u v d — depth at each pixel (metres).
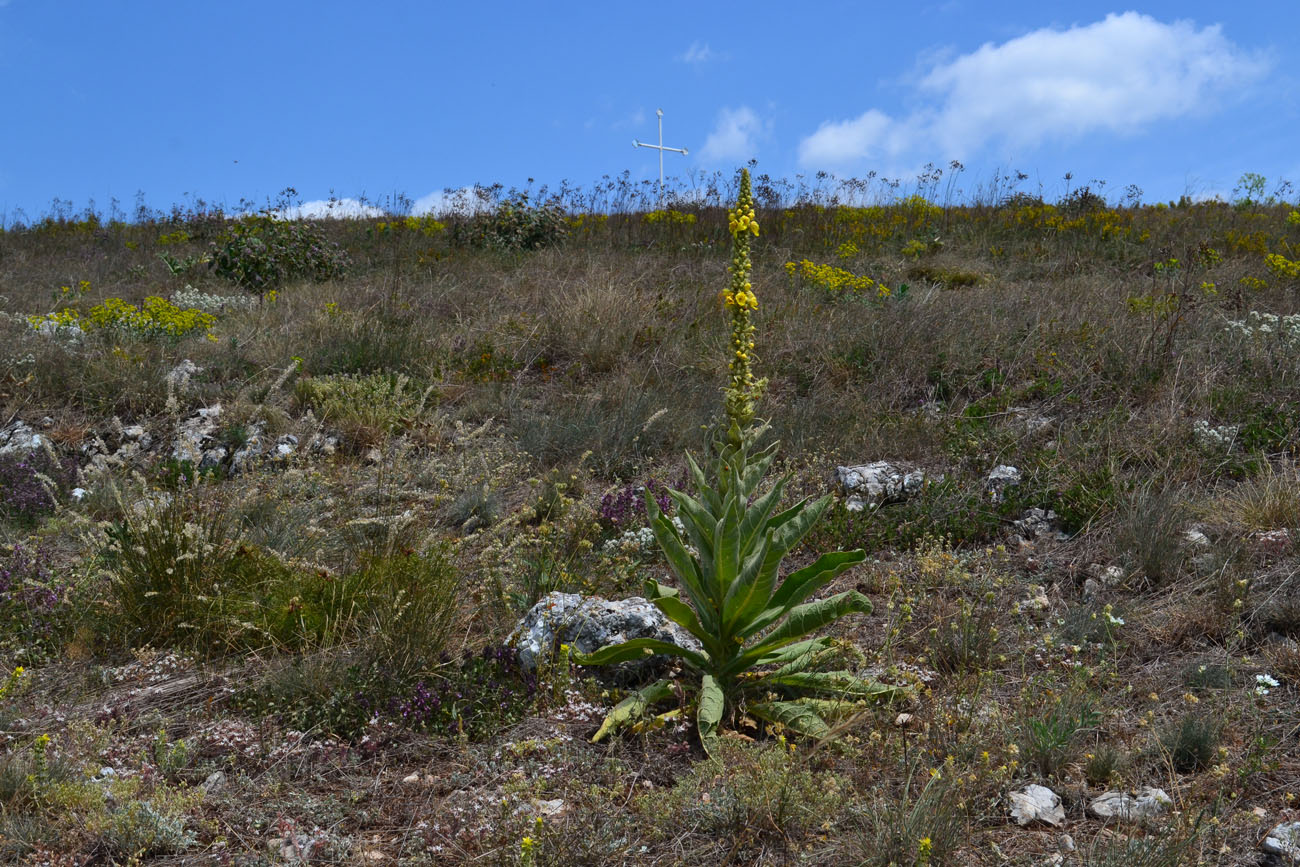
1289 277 10.79
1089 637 4.22
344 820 3.07
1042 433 6.63
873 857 2.64
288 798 3.17
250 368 9.11
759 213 16.56
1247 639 4.01
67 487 6.84
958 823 2.75
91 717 3.71
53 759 3.27
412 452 7.29
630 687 3.96
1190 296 9.27
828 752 3.24
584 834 2.80
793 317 9.62
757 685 3.73
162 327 10.08
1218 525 5.04
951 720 3.32
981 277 11.79
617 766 3.24
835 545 5.45
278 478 6.18
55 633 4.48
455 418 7.97
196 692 3.98
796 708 3.48
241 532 5.11
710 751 3.26
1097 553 5.01
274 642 4.20
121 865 2.80
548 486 6.44
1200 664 3.87
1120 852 2.61
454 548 5.04
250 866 2.75
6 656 4.32
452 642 4.28
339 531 5.50
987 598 4.24
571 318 9.91
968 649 4.02
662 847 2.83
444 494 5.82
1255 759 2.95
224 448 7.50
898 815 2.76
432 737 3.54
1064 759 3.19
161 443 7.75
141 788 3.16
